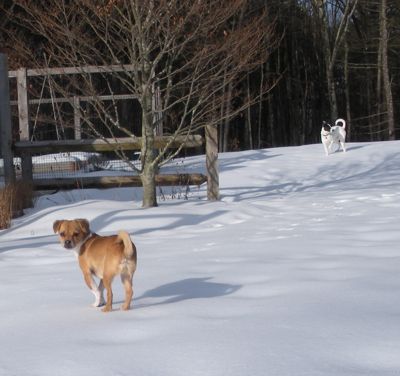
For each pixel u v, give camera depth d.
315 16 39.88
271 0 34.69
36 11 10.62
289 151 21.17
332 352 3.15
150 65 10.51
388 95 33.09
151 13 10.15
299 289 4.63
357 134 45.41
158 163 11.31
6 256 7.26
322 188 13.59
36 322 4.20
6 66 11.87
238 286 4.92
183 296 4.73
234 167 17.59
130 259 4.40
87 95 12.30
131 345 3.49
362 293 4.39
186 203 10.84
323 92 42.22
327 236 7.26
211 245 7.19
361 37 40.69
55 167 15.21
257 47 13.47
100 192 13.07
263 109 40.53
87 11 12.20
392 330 3.47
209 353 3.23
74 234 4.61
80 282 5.51
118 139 11.13
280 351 3.20
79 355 3.36
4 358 3.39
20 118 13.03
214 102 11.27
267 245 6.89
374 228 7.69
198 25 10.57
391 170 16.14
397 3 36.78
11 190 10.54
